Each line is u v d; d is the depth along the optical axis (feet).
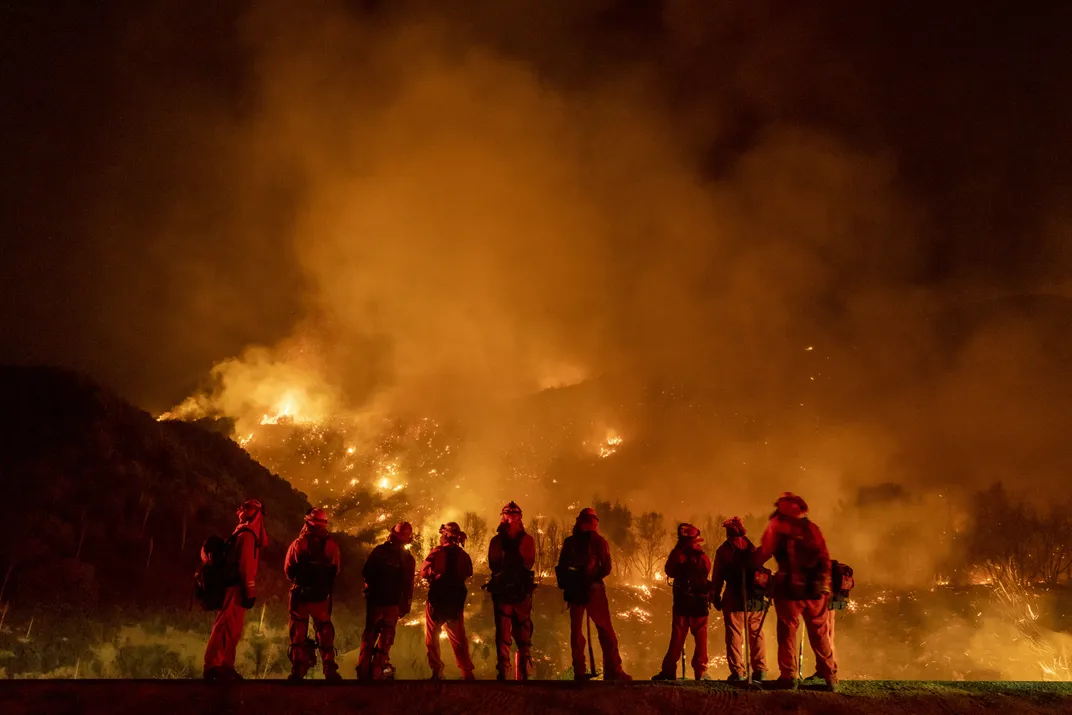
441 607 35.24
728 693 28.68
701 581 35.29
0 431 78.54
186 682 28.55
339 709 26.50
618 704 27.53
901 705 27.76
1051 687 30.86
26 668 50.72
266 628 65.67
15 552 61.57
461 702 27.37
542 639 109.70
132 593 63.77
